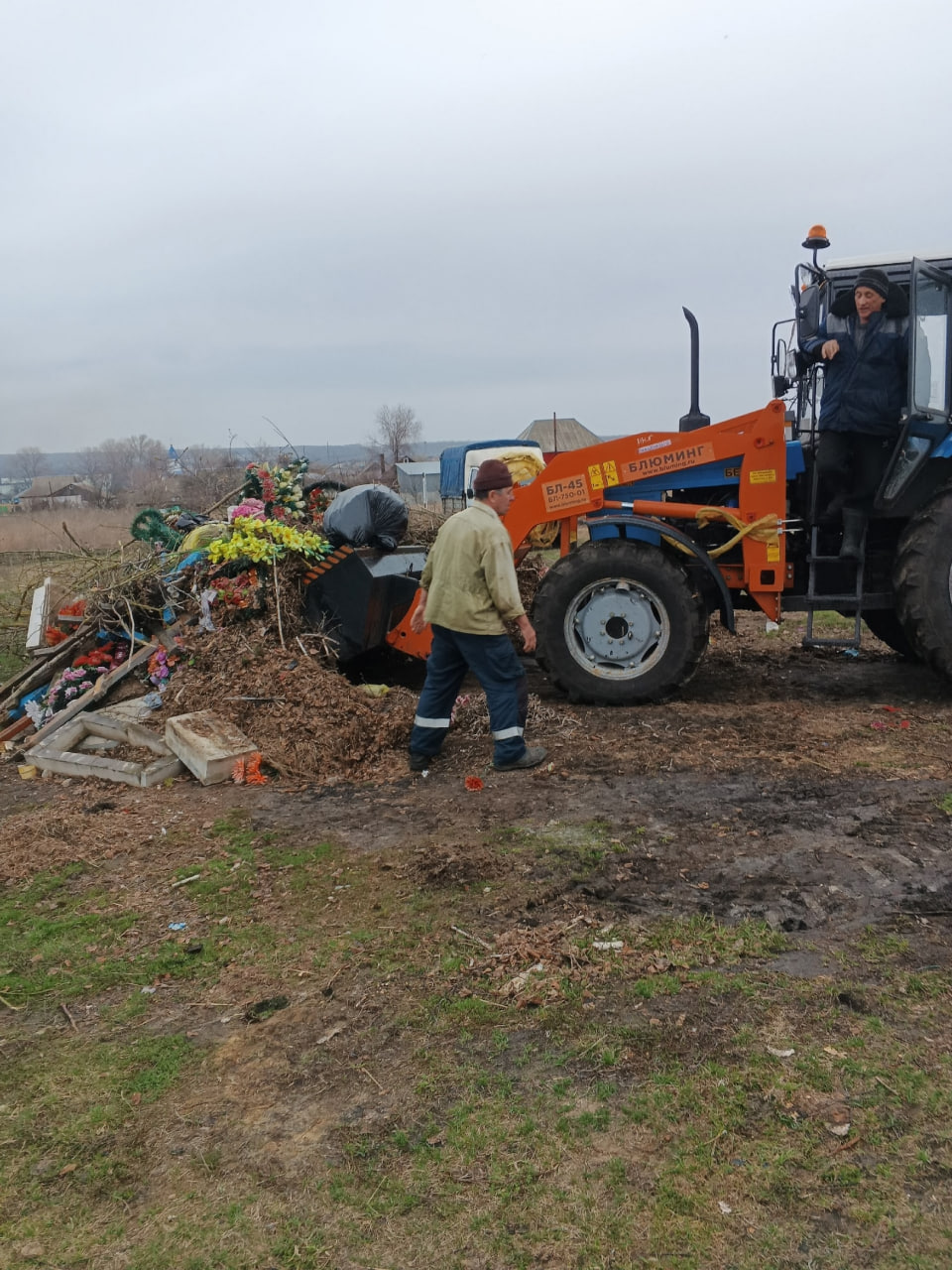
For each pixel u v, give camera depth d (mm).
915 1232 1956
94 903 3715
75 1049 2760
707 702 6273
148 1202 2166
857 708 6031
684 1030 2660
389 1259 1976
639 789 4609
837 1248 1933
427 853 3912
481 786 4762
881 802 4281
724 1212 2037
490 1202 2105
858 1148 2191
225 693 5828
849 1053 2521
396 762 5242
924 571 5840
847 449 5973
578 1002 2822
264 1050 2699
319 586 6566
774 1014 2715
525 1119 2350
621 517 6164
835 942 3096
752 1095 2385
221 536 6969
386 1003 2889
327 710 5531
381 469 11477
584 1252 1963
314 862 3963
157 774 5133
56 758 5453
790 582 6480
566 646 6203
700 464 6215
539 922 3326
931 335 5875
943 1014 2672
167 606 6602
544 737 5559
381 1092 2488
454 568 4844
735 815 4211
